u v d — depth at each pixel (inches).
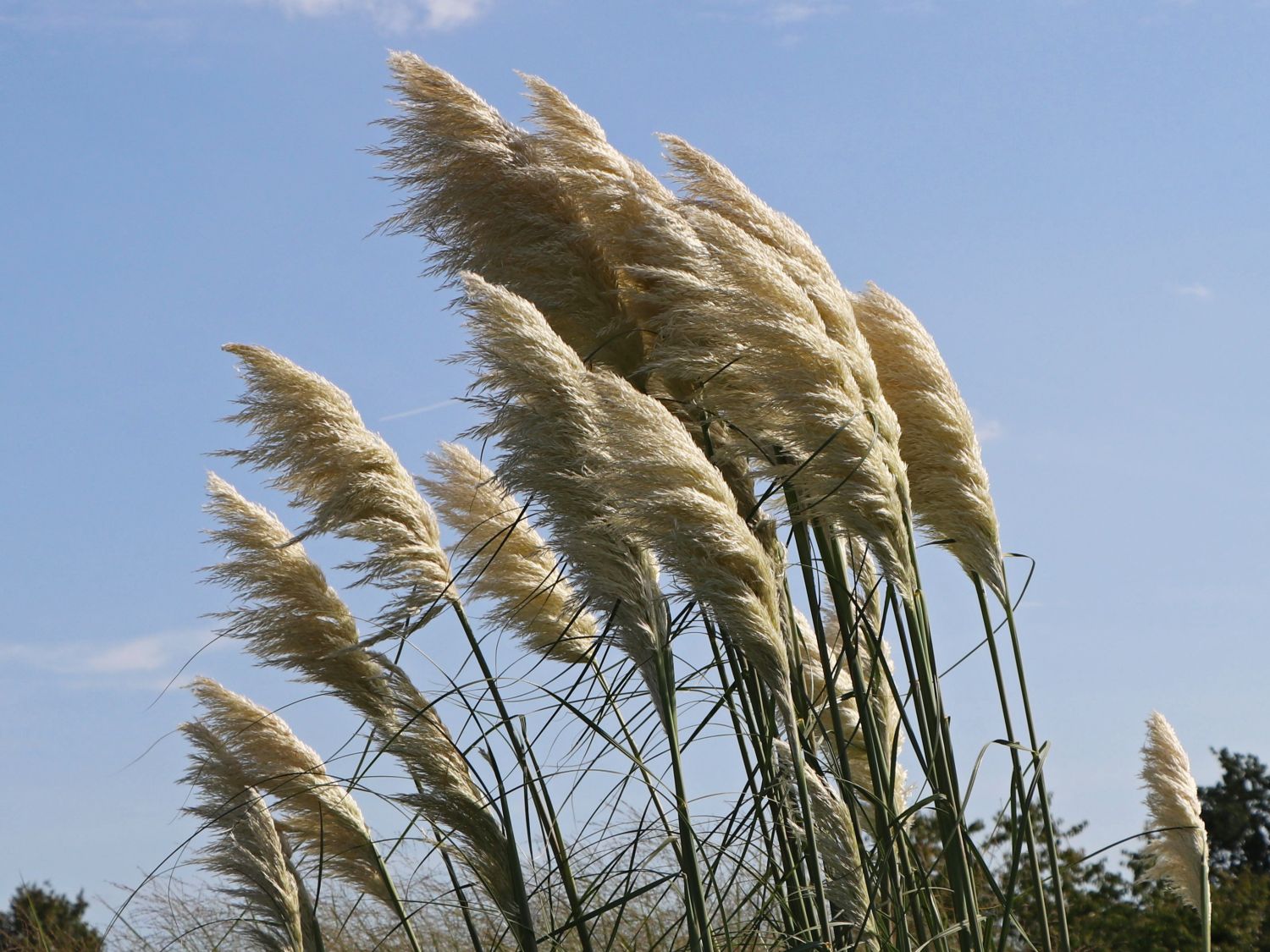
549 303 222.8
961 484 220.1
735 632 208.5
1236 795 434.0
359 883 235.9
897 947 214.5
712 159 225.5
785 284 213.6
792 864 218.1
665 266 218.2
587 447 213.3
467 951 257.1
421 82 224.7
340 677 227.3
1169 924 304.8
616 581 211.8
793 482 214.8
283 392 225.8
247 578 230.5
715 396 217.8
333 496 225.6
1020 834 215.8
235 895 235.5
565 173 221.1
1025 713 219.8
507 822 223.0
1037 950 227.0
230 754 236.4
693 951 210.7
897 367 221.9
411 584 225.6
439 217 224.8
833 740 230.4
